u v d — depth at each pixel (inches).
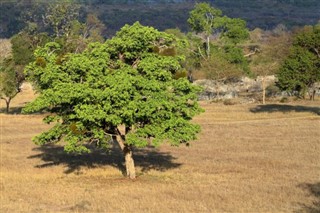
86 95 1168.8
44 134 1296.8
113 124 1199.6
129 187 1147.3
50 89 1219.2
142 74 1278.3
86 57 1250.0
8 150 1738.4
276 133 2018.9
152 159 1549.0
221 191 1064.8
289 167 1352.1
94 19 6584.6
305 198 988.6
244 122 2458.2
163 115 1225.4
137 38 1278.3
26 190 1112.8
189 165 1427.2
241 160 1477.6
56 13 4111.7
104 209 916.0
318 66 2755.9
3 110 3218.5
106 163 1498.5
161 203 960.9
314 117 2551.7
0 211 912.9
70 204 975.0
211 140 1894.7
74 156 1625.2
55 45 1349.7
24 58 3191.4
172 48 1334.9
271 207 919.7
